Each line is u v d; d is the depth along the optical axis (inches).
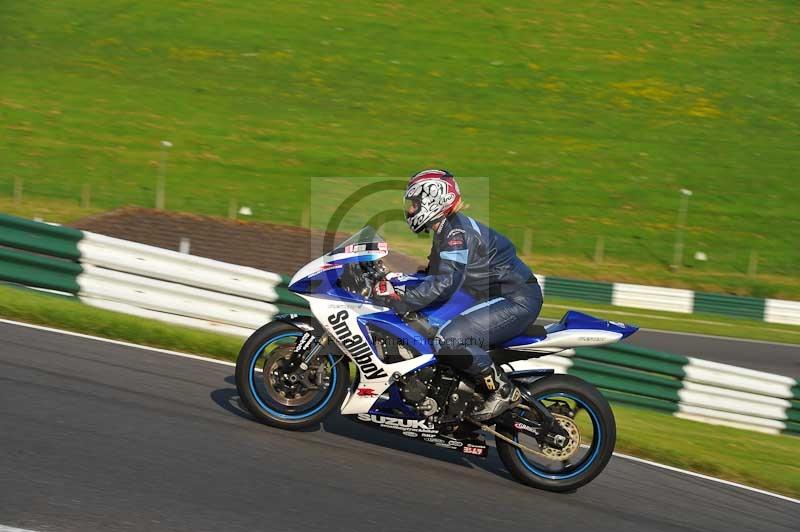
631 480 690.8
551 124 3513.8
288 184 2822.3
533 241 2711.6
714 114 3705.7
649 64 4057.6
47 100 3213.6
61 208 2407.7
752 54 4190.5
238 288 938.1
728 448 905.5
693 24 4443.9
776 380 1144.2
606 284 2358.5
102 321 841.5
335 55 3917.3
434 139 3289.9
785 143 3523.6
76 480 493.0
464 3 4537.4
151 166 2827.3
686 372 1118.4
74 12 4057.6
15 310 826.2
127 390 665.6
